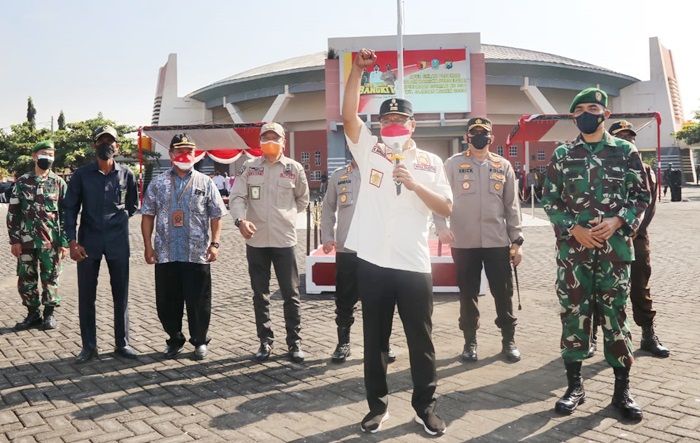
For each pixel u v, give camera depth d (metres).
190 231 5.04
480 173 5.01
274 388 4.39
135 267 10.66
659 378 4.38
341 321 5.05
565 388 4.28
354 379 4.57
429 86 27.48
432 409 3.57
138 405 4.08
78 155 33.31
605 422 3.65
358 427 3.67
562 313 3.93
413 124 3.52
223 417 3.86
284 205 5.09
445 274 7.71
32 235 6.16
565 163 3.88
